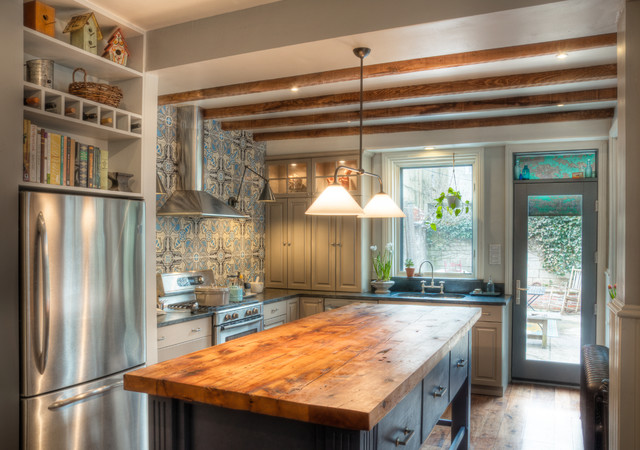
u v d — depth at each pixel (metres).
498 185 5.34
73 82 2.91
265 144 6.00
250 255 5.72
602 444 2.80
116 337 2.86
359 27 2.58
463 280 5.45
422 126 5.04
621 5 2.24
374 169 5.80
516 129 4.99
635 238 2.14
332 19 2.64
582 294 5.06
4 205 2.32
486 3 2.33
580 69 3.42
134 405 2.94
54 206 2.50
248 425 1.73
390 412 1.79
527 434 3.85
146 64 3.20
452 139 5.20
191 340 3.94
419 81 3.76
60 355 2.52
